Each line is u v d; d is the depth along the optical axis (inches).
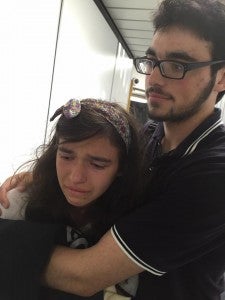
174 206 26.9
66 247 27.9
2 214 31.1
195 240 26.8
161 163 32.0
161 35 31.4
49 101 76.7
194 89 31.4
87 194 28.1
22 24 58.6
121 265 26.3
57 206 31.0
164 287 30.2
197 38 30.4
